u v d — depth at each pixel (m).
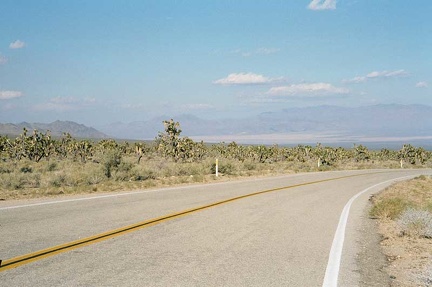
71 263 7.20
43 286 5.96
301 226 11.73
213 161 36.50
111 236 9.45
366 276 7.27
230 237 9.84
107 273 6.69
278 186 24.61
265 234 10.36
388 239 10.82
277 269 7.32
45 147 49.91
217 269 7.16
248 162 45.16
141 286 6.11
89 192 19.14
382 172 47.06
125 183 22.69
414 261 8.61
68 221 11.10
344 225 12.28
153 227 10.71
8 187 19.98
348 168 57.31
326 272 7.28
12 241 8.67
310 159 77.25
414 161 81.88
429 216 11.81
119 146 70.12
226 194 19.20
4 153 46.78
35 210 12.84
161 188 21.48
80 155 52.72
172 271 6.92
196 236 9.79
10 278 6.29
